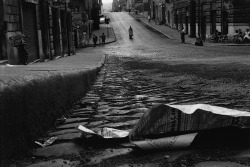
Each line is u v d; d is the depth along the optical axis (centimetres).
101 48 4403
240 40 3550
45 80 494
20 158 342
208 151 345
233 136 376
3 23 1491
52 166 328
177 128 363
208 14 4372
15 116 345
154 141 352
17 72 626
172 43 4588
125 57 2783
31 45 1964
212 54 2528
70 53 3266
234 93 812
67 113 620
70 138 426
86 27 5184
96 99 817
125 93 917
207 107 388
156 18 7800
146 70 1611
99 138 399
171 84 1058
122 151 363
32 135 396
